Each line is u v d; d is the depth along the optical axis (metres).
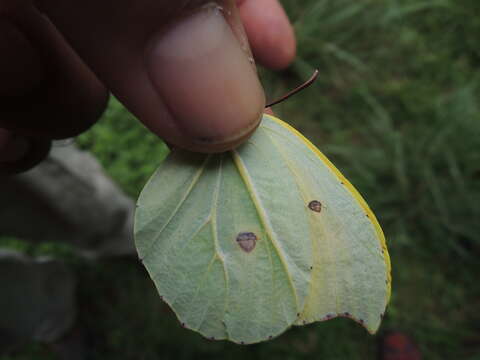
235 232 0.07
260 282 0.07
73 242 0.15
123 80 0.06
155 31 0.06
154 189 0.07
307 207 0.07
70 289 0.16
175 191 0.07
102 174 0.15
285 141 0.07
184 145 0.07
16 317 0.15
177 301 0.07
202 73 0.06
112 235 0.15
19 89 0.09
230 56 0.06
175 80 0.06
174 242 0.07
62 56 0.09
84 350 0.16
